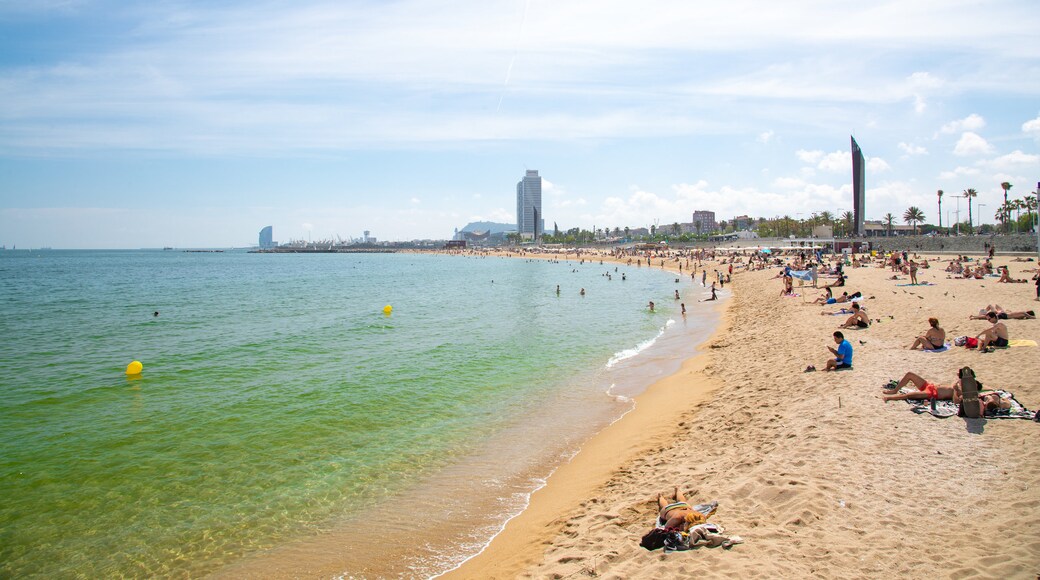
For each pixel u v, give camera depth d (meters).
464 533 9.88
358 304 52.94
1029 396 12.33
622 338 30.80
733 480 9.90
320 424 15.99
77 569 9.13
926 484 8.77
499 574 8.19
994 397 11.42
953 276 44.47
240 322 39.25
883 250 86.69
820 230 146.25
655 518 8.97
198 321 39.97
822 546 7.32
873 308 29.22
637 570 7.35
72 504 11.27
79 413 17.19
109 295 63.34
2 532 10.23
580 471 12.25
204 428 15.70
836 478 9.27
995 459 9.41
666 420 15.13
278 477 12.45
